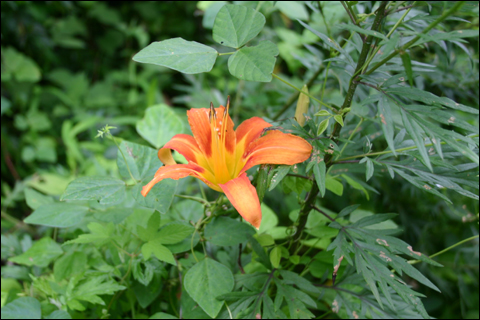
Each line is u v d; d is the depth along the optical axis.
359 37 0.50
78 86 1.22
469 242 0.70
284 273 0.51
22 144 1.10
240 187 0.43
